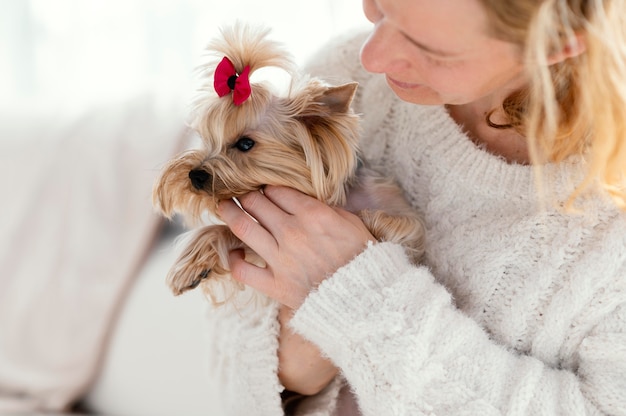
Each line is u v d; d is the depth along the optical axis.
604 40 1.02
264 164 1.33
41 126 2.40
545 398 1.15
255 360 1.35
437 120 1.33
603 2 1.02
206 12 2.77
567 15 1.02
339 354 1.20
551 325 1.22
